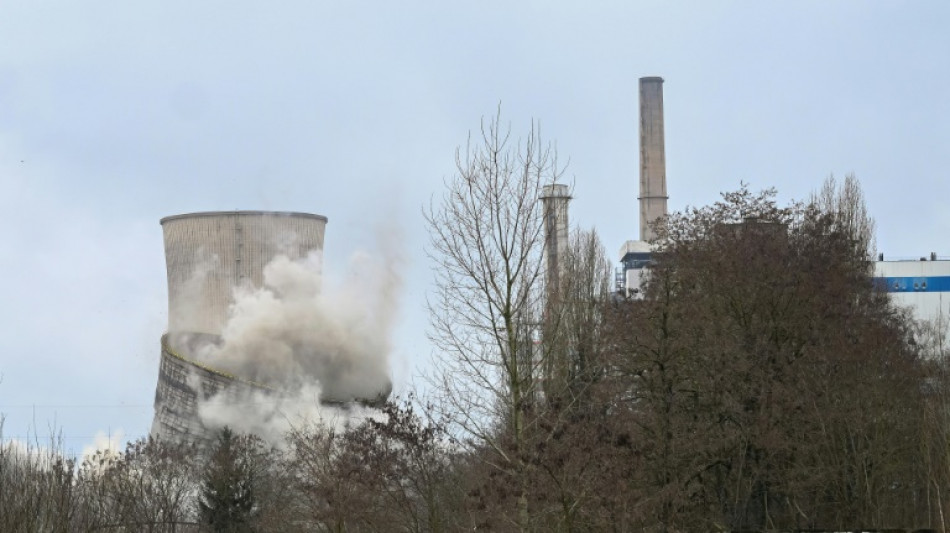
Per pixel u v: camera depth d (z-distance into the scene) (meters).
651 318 101.25
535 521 73.88
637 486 85.12
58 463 81.81
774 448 101.94
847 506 106.31
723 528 94.62
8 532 71.62
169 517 130.50
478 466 84.06
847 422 107.62
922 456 112.12
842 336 112.56
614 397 91.06
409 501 91.06
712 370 102.25
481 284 73.06
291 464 122.31
